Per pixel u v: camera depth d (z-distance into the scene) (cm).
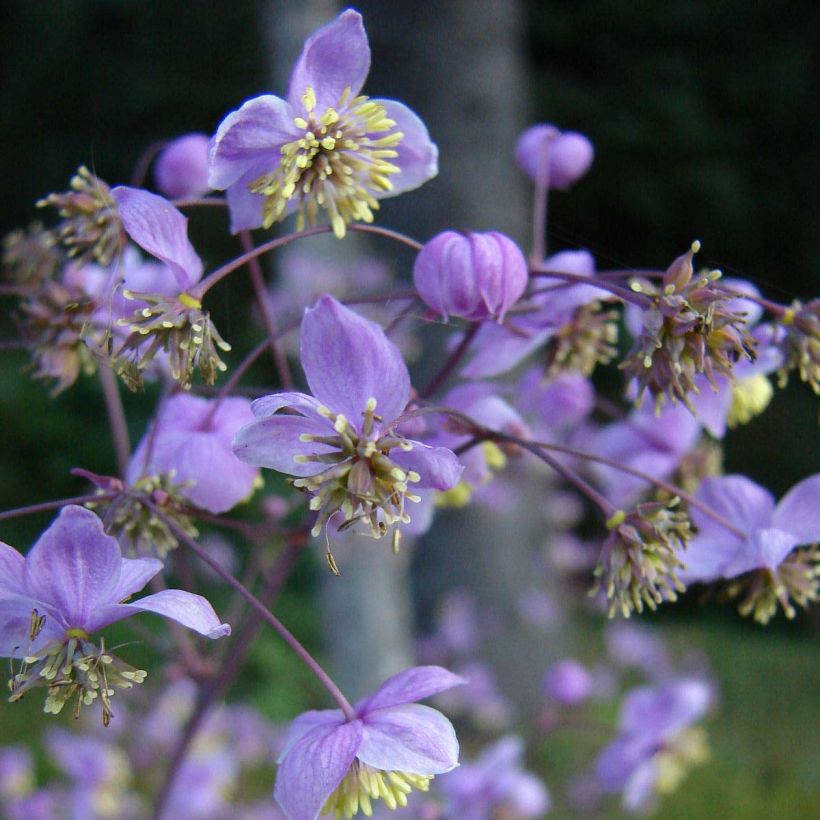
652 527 24
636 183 140
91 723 47
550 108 137
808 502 25
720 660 103
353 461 22
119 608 22
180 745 28
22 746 70
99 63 142
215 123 141
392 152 24
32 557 22
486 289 23
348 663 59
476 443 25
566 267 26
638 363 24
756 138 144
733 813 72
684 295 24
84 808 46
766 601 26
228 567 82
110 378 28
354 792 24
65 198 26
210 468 24
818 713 89
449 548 79
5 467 108
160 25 141
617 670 90
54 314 26
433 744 23
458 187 72
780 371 25
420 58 73
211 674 28
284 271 64
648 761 36
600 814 59
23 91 142
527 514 80
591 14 140
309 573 98
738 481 26
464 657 74
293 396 22
